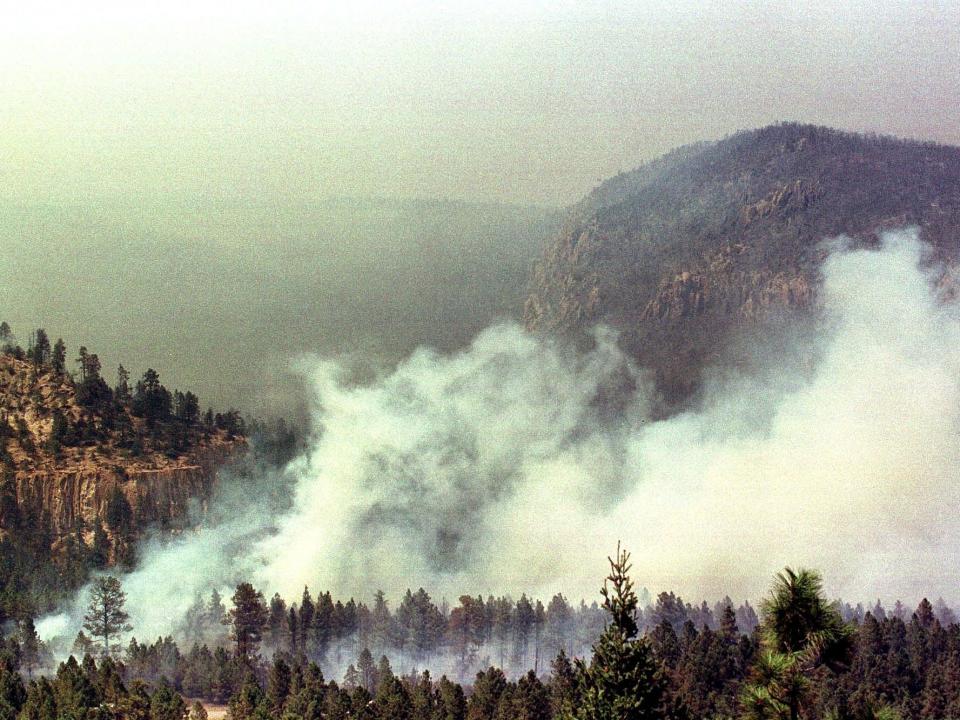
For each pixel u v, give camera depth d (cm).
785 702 6581
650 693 8881
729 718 7338
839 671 6650
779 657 6631
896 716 6706
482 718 19900
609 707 8794
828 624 6612
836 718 6681
